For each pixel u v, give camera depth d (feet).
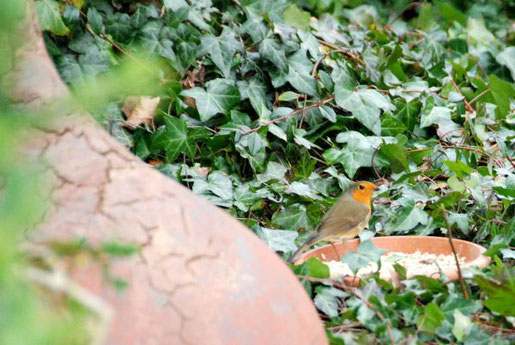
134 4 33.53
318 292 23.08
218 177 30.94
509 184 31.65
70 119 13.85
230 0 36.63
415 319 21.80
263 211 31.27
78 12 31.19
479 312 22.67
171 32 33.19
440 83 40.75
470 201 32.12
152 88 9.90
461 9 55.11
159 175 14.79
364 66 37.63
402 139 34.09
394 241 27.53
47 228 12.93
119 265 13.19
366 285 22.50
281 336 14.64
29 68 13.30
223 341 13.80
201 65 34.06
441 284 22.99
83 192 13.60
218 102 32.55
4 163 8.51
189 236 14.26
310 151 35.01
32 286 10.61
